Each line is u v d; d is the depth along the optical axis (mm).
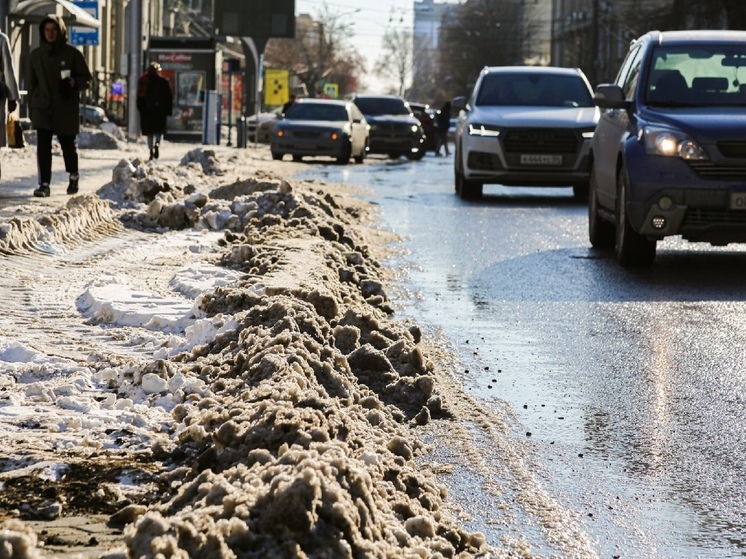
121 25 59844
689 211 11953
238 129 42406
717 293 10578
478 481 5121
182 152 33469
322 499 3631
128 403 5590
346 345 6895
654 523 4656
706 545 4426
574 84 22969
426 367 7094
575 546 4363
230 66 45625
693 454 5633
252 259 10086
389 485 4422
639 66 13688
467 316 9258
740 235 11992
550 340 8359
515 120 21453
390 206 19719
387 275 11469
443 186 25391
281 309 6797
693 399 6707
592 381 7125
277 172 28438
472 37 116875
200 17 90312
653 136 12172
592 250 13852
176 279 9297
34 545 3475
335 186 23922
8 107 16531
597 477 5242
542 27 122000
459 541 4238
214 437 4820
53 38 16109
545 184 21859
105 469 4648
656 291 10688
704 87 13305
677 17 52938
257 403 5062
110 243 11859
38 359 6395
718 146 11969
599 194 13711
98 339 7250
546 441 5809
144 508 4156
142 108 28062
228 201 14320
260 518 3559
